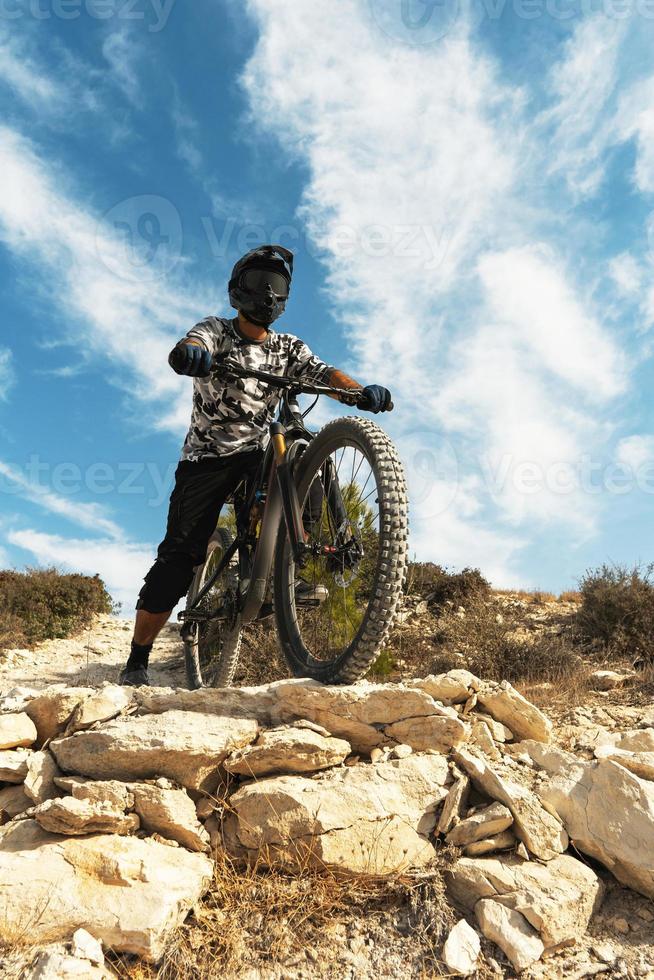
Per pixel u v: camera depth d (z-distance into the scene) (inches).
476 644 227.0
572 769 97.5
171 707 105.9
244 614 125.1
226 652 148.2
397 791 92.5
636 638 245.9
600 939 78.4
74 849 82.3
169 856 84.0
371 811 88.8
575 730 128.9
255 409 130.0
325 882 83.0
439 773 96.8
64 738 100.7
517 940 75.5
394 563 98.1
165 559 127.6
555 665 206.8
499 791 91.5
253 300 124.3
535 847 86.4
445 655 229.5
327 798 89.2
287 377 120.0
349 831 86.1
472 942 76.0
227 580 130.7
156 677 256.8
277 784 91.4
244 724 101.7
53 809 85.7
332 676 108.0
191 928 77.9
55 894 76.0
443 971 73.4
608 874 88.2
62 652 333.4
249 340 129.4
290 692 107.1
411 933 78.5
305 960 74.8
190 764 94.3
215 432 129.3
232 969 73.2
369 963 74.8
